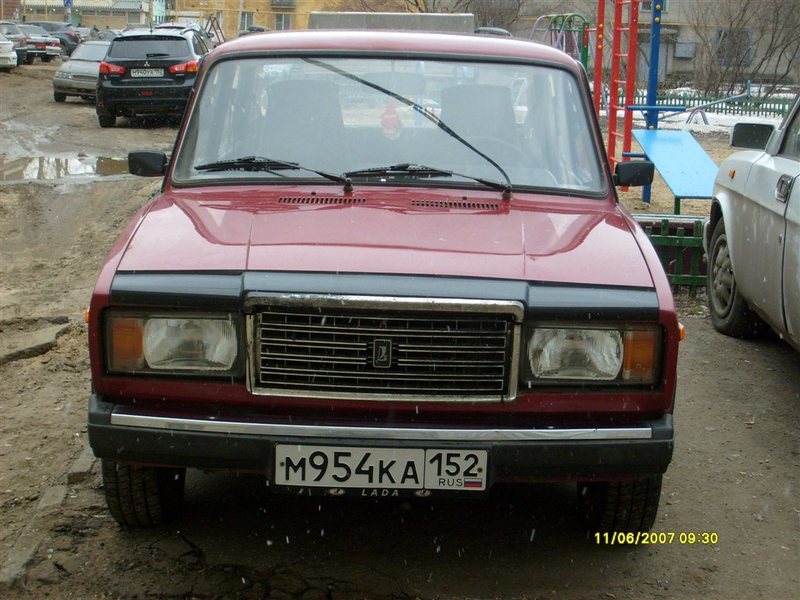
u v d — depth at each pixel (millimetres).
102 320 3105
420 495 3064
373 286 3014
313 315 3020
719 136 19672
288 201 3648
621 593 3357
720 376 5613
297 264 3102
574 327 3066
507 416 3098
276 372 3059
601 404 3096
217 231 3359
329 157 3949
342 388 3051
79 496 3949
